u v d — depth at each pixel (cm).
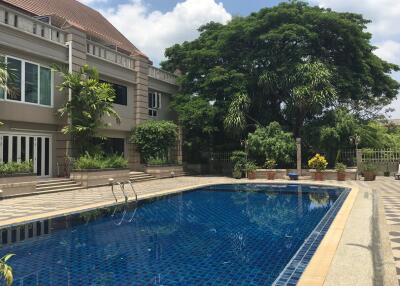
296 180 2286
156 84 2770
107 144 2331
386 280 505
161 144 2469
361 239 736
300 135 2645
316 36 2511
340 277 518
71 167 1864
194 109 2644
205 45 2983
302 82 2506
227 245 769
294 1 2738
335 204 1231
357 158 2509
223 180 2333
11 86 1594
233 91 2670
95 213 1152
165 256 690
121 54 2386
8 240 809
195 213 1185
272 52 2673
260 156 2552
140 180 2253
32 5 2220
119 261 661
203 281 555
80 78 1859
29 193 1496
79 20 2636
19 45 1661
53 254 706
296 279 538
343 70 2661
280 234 872
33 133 1791
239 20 2880
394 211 1073
